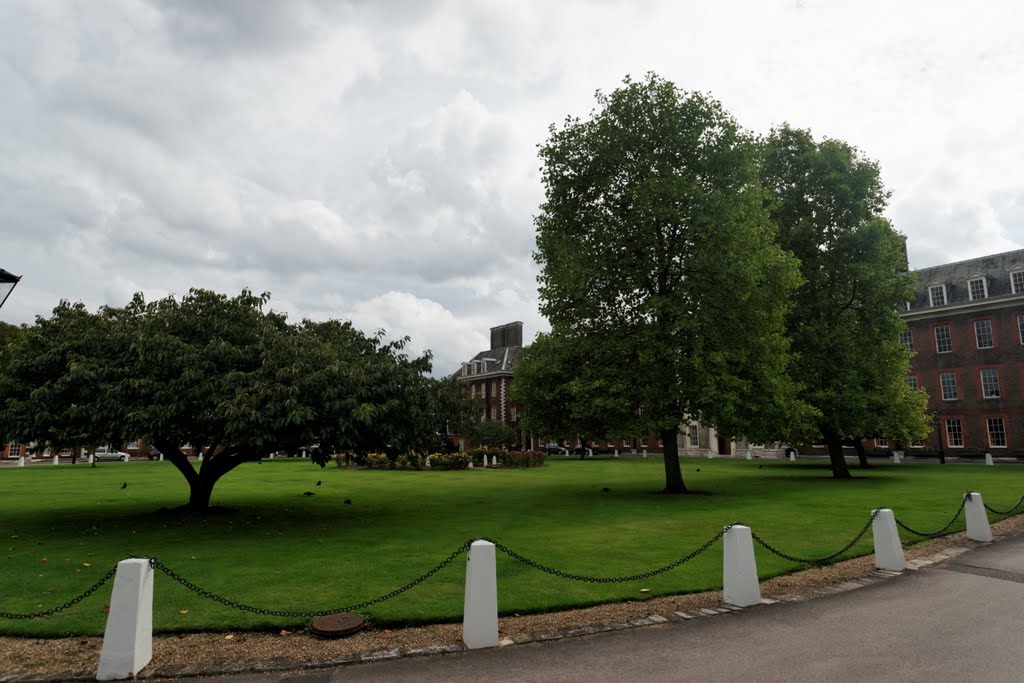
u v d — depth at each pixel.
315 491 23.27
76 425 12.46
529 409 22.80
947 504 16.28
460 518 15.01
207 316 15.62
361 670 5.61
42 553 10.64
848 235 26.55
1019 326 42.19
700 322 19.77
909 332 47.91
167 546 11.30
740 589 7.55
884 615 7.05
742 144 20.94
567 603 7.52
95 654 6.10
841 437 28.05
